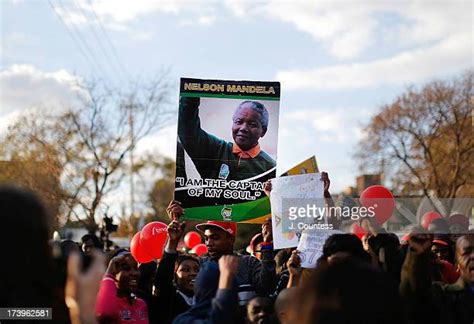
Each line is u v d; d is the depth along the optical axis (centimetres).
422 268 493
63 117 3127
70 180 3073
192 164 755
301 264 650
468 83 4231
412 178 4309
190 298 674
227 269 455
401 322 259
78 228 2933
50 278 300
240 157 755
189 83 763
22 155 3139
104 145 3116
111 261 618
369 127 4366
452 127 4231
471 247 570
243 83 763
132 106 3156
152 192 5456
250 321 547
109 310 589
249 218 746
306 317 259
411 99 4309
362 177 4331
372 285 258
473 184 4191
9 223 287
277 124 759
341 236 514
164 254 666
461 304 549
